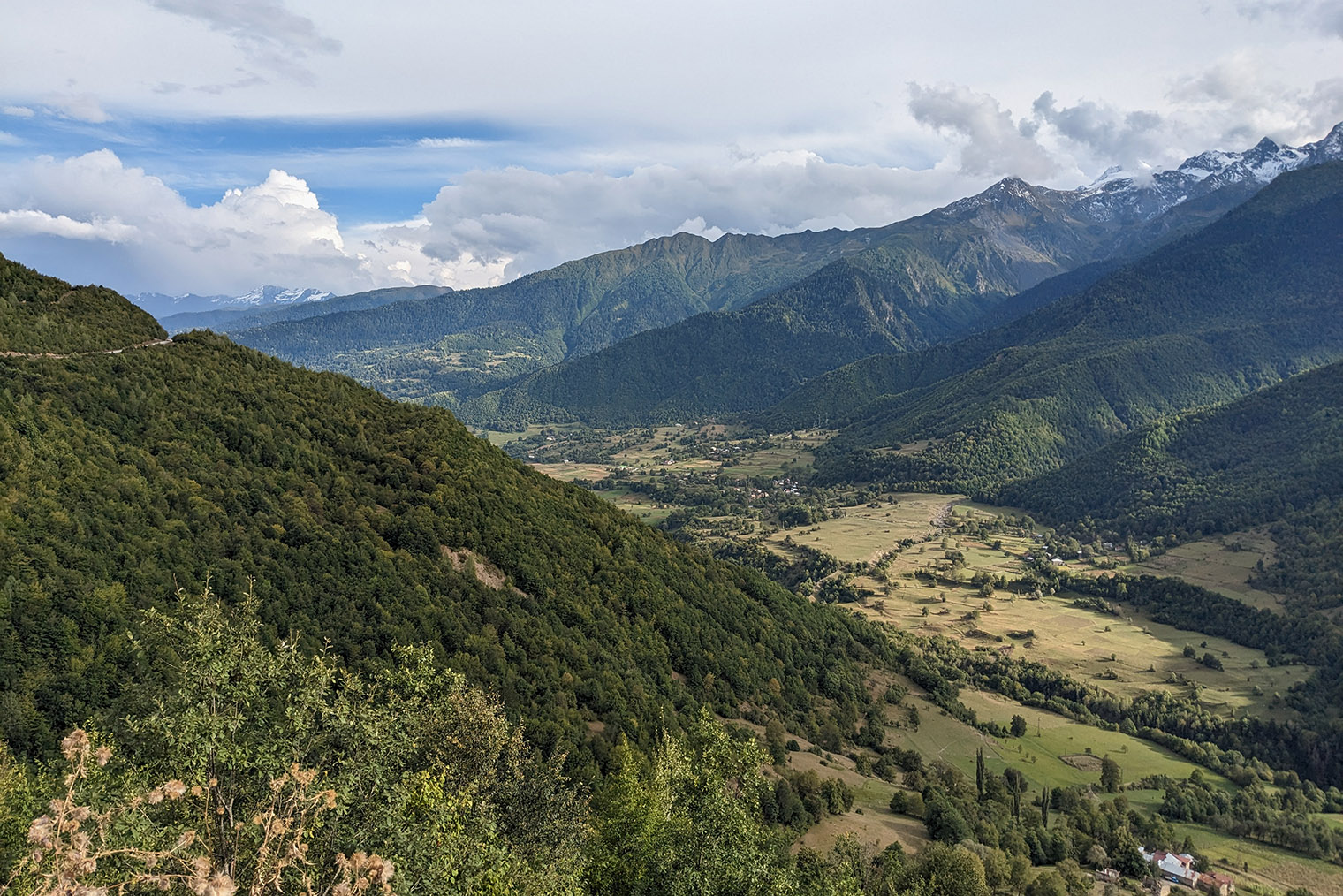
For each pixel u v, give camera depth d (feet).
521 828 125.39
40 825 45.93
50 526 201.36
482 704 134.92
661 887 127.34
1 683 166.09
